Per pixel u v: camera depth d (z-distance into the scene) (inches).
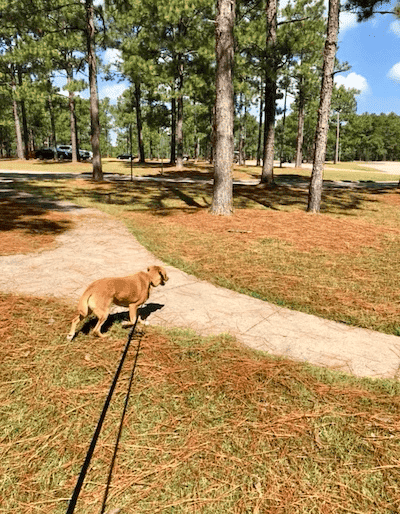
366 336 161.0
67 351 136.2
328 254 288.4
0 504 76.8
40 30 842.2
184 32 1020.5
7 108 1454.2
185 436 96.9
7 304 173.9
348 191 786.8
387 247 312.8
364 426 103.0
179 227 374.9
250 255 282.2
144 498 78.9
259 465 88.5
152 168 1310.3
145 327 160.1
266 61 721.0
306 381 123.6
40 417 102.0
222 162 436.8
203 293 206.5
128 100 1632.6
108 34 868.0
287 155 3550.7
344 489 82.6
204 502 78.3
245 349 144.2
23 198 527.2
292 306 191.9
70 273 225.8
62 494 79.4
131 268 241.6
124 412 104.7
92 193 619.2
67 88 1011.9
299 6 984.3
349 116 2485.2
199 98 1082.7
